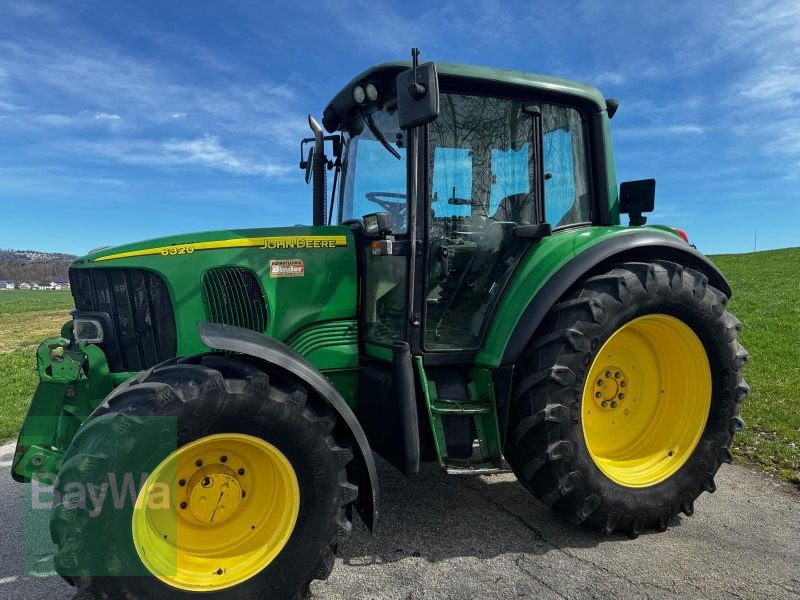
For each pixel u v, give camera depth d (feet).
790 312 39.37
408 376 9.46
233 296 10.50
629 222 13.08
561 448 9.73
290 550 8.05
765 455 14.20
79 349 10.23
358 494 8.89
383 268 10.74
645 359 11.45
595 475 10.03
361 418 10.90
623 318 10.18
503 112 10.86
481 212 10.87
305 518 8.11
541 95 11.18
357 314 11.13
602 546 10.03
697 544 10.09
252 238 10.70
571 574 9.10
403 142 10.28
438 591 8.67
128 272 10.25
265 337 8.73
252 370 7.88
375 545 10.09
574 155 11.86
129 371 10.26
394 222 10.64
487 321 10.68
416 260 10.21
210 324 8.75
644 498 10.28
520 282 10.56
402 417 9.39
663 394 11.53
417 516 11.21
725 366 11.07
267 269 10.63
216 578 7.84
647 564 9.40
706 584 8.79
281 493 8.25
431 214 10.44
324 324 10.97
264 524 8.29
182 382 7.52
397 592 8.65
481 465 9.79
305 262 10.83
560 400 9.73
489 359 10.08
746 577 8.98
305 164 13.88
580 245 10.52
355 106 11.33
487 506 11.67
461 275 10.78
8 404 22.02
